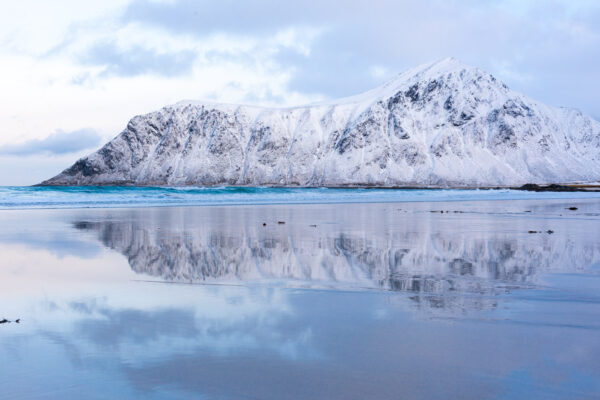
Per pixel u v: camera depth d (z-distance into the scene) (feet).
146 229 81.00
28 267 45.78
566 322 27.58
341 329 26.43
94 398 18.53
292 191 278.26
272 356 22.50
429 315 29.17
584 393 18.74
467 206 165.99
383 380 19.92
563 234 74.38
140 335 25.50
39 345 23.97
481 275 41.70
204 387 19.39
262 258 51.34
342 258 51.16
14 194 171.73
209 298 33.68
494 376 20.25
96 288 36.94
